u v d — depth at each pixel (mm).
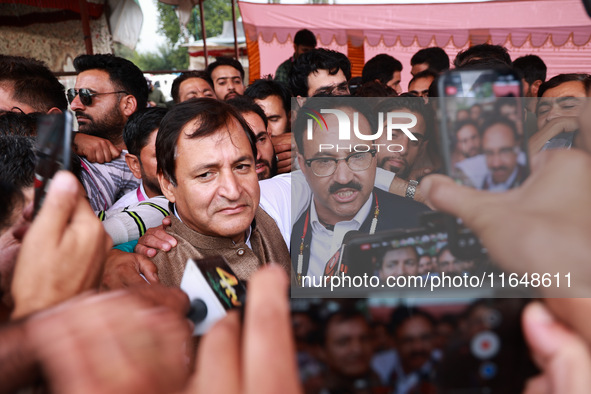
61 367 283
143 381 288
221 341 323
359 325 367
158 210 1172
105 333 296
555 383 329
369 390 365
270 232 1052
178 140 890
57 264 396
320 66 1830
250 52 3879
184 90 2717
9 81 1412
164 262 908
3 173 578
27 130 978
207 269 499
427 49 2492
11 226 450
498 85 394
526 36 2959
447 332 364
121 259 887
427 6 3256
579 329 342
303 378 362
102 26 5004
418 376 364
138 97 2037
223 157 871
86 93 1912
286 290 322
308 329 366
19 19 4344
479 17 3135
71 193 414
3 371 275
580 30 2799
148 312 319
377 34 3463
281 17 3748
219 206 883
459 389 361
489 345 357
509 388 352
